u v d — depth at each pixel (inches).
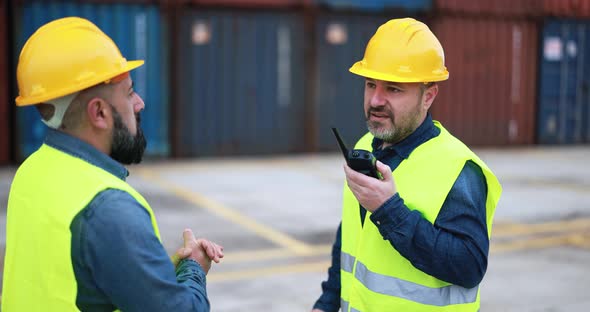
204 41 496.1
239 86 510.6
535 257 251.8
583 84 618.8
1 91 446.3
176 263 72.1
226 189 387.2
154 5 477.4
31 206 63.4
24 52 63.7
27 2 444.1
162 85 488.4
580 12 603.2
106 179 61.9
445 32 558.9
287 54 520.4
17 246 64.9
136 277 58.9
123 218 59.3
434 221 76.0
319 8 521.3
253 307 192.1
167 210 327.9
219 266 234.7
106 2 464.1
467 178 78.2
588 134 629.6
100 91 63.3
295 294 205.0
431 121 84.3
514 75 594.2
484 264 76.9
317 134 538.6
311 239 276.7
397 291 79.1
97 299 60.9
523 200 370.3
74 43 62.6
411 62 80.6
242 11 502.9
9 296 66.4
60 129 64.4
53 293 60.7
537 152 585.0
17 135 451.5
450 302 78.5
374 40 84.5
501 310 191.9
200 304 64.4
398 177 80.7
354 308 83.4
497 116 593.6
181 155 501.0
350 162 74.8
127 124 65.7
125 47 474.3
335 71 535.8
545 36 599.8
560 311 191.3
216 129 508.7
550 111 613.9
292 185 404.2
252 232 286.8
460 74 571.2
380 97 81.9
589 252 259.8
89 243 58.7
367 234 82.0
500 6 575.2
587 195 386.3
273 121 524.4
